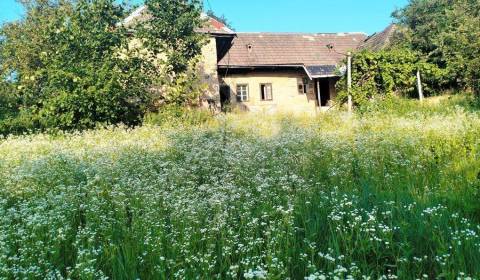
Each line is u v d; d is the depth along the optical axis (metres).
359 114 17.27
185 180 7.21
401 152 8.62
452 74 21.92
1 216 5.36
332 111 20.00
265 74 31.27
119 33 21.00
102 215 5.35
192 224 4.98
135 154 9.56
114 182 7.38
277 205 5.60
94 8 20.27
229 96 30.34
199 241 4.62
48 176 7.64
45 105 17.83
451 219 4.75
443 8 26.45
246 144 9.78
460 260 3.68
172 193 5.96
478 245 3.94
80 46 19.56
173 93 21.91
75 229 5.27
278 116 19.03
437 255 3.92
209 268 3.91
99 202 5.97
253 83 30.94
